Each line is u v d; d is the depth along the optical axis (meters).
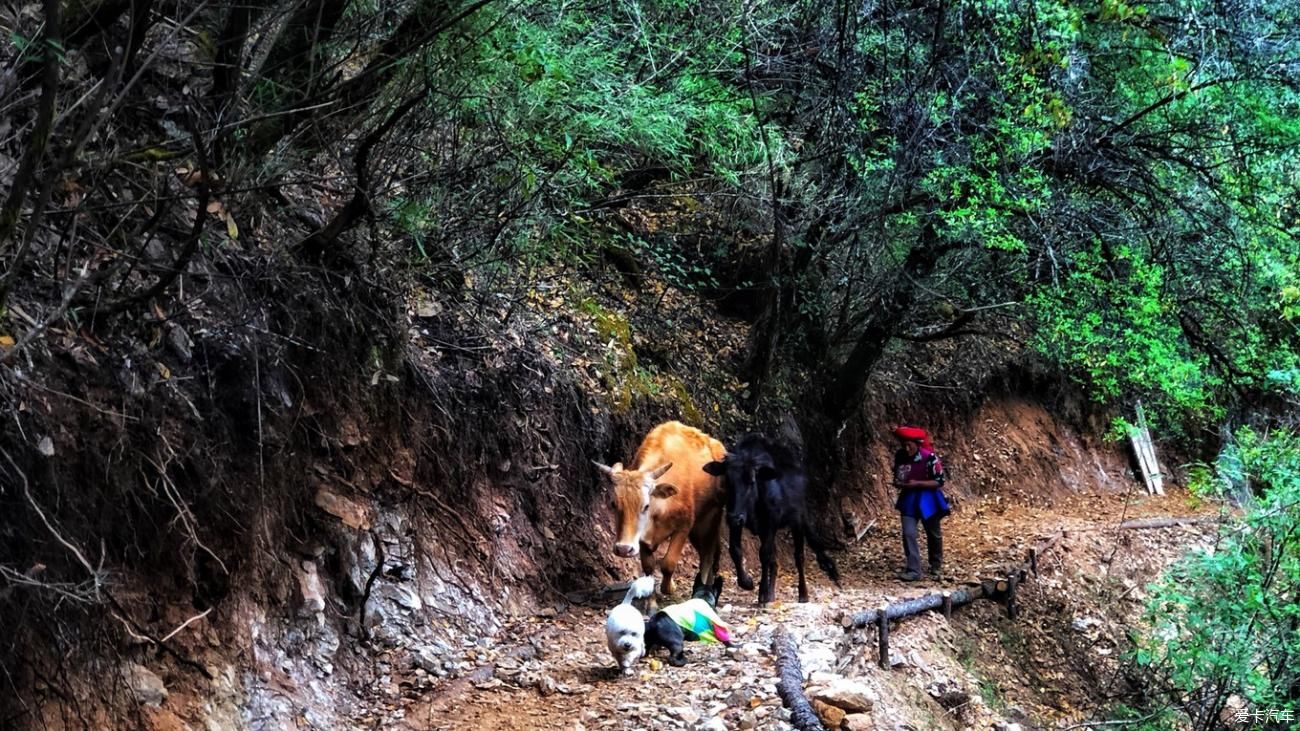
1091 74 11.74
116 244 6.36
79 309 6.02
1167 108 11.43
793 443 13.81
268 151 6.89
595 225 12.77
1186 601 10.23
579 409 10.65
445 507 8.84
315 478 7.66
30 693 5.27
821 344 14.61
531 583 9.39
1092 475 20.30
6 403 5.51
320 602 7.26
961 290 13.08
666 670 7.82
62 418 5.79
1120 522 17.52
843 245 13.26
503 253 9.34
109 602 5.79
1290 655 9.86
